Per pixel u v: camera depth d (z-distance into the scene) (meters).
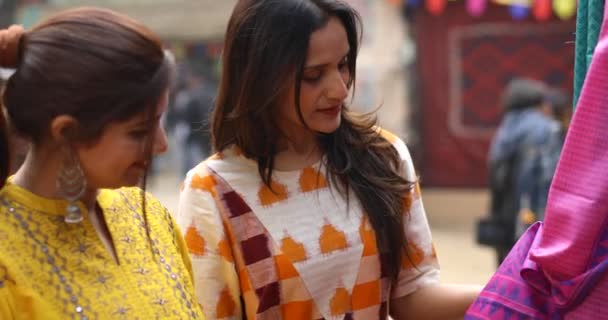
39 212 1.77
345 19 2.22
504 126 5.59
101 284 1.77
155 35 1.78
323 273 2.31
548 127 5.31
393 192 2.37
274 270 2.30
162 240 1.99
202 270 2.31
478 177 9.48
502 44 9.19
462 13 9.24
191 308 1.91
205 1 14.92
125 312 1.77
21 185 1.80
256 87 2.21
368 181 2.36
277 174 2.35
